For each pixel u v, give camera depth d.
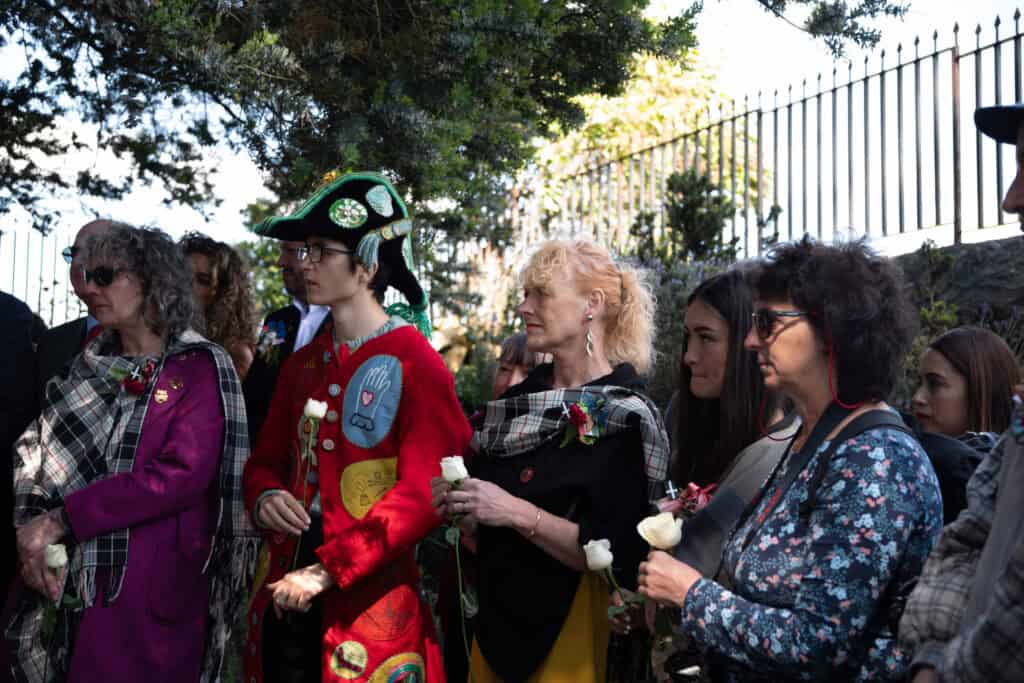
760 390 2.94
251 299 5.30
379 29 6.11
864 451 2.23
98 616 3.61
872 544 2.15
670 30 6.82
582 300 3.45
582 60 6.93
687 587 2.36
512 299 10.21
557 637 3.22
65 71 6.87
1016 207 2.08
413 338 3.53
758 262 2.54
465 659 3.70
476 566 3.48
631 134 14.45
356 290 3.57
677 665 2.68
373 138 6.06
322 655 3.38
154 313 3.87
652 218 9.39
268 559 3.67
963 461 2.99
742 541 2.41
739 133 11.00
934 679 1.92
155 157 7.61
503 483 3.40
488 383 8.75
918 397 3.53
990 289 6.96
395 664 3.34
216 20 5.73
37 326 4.96
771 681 2.30
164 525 3.73
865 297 2.35
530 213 10.99
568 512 3.27
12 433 4.27
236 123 6.96
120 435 3.75
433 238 7.21
